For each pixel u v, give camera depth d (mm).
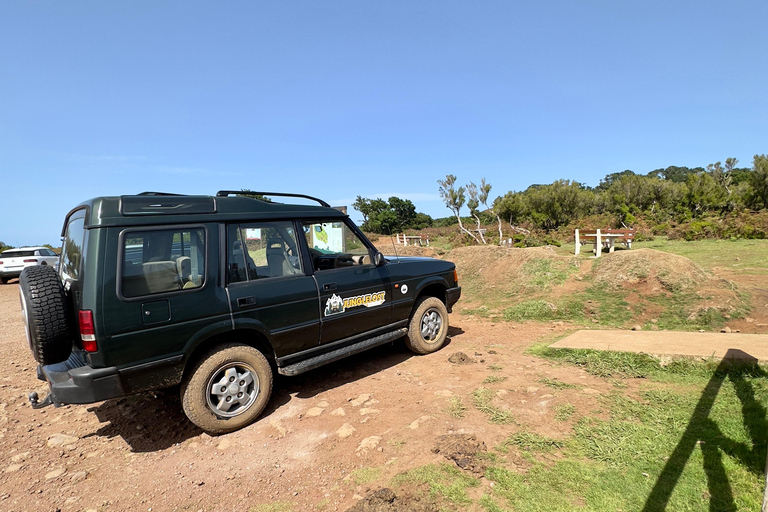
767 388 3713
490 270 10445
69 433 3934
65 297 3430
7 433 3971
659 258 7984
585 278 8641
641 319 6688
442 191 28125
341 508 2619
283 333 4176
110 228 3340
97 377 3188
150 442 3693
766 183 26656
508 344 6055
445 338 6070
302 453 3332
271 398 4469
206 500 2814
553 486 2658
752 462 2729
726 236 17625
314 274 4570
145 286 3412
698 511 2355
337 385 4734
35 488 3041
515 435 3303
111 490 2992
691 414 3453
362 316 4906
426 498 2607
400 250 16109
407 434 3449
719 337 5219
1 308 11305
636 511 2395
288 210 4574
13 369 5992
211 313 3709
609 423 3400
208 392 3676
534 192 37750
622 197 35656
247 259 4086
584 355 5027
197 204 3896
